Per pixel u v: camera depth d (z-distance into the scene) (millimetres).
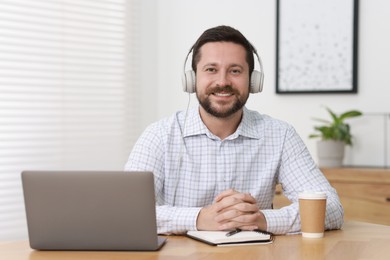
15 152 4156
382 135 4039
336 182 3666
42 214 1841
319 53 4219
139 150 2447
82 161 4535
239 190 2430
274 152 2467
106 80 4664
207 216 2078
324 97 4223
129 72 4801
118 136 4766
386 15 4016
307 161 2471
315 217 2031
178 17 4828
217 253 1792
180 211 2115
